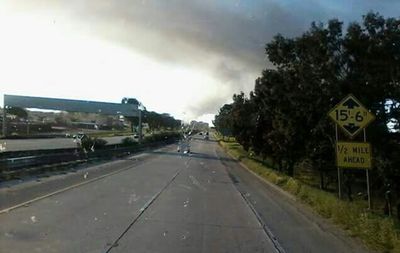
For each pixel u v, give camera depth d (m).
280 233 11.97
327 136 22.48
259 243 10.52
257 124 40.59
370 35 20.27
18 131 101.44
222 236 11.12
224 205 17.17
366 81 19.97
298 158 31.61
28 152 34.81
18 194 17.30
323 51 21.05
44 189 19.31
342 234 12.06
